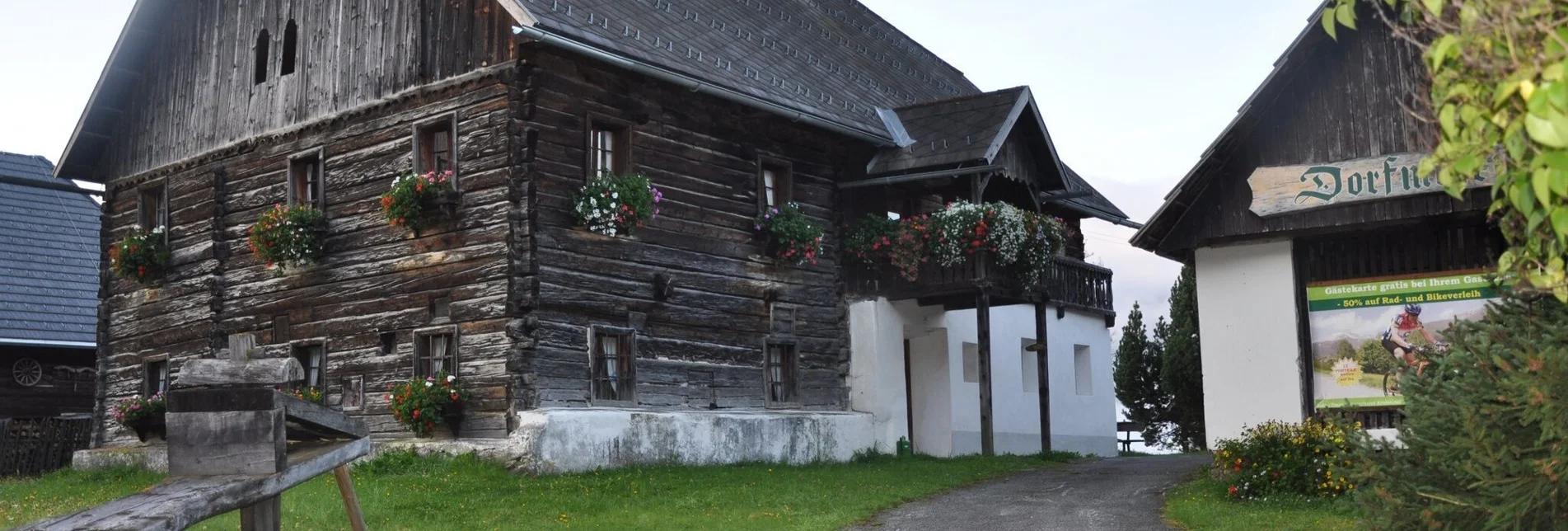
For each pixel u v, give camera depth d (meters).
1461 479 7.83
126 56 21.41
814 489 15.38
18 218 26.55
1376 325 15.16
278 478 6.89
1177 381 30.44
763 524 12.65
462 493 14.41
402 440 17.06
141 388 21.03
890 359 21.38
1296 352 15.41
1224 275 15.92
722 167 19.11
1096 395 27.34
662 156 18.17
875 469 18.42
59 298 25.30
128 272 20.70
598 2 18.02
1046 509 13.95
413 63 17.58
